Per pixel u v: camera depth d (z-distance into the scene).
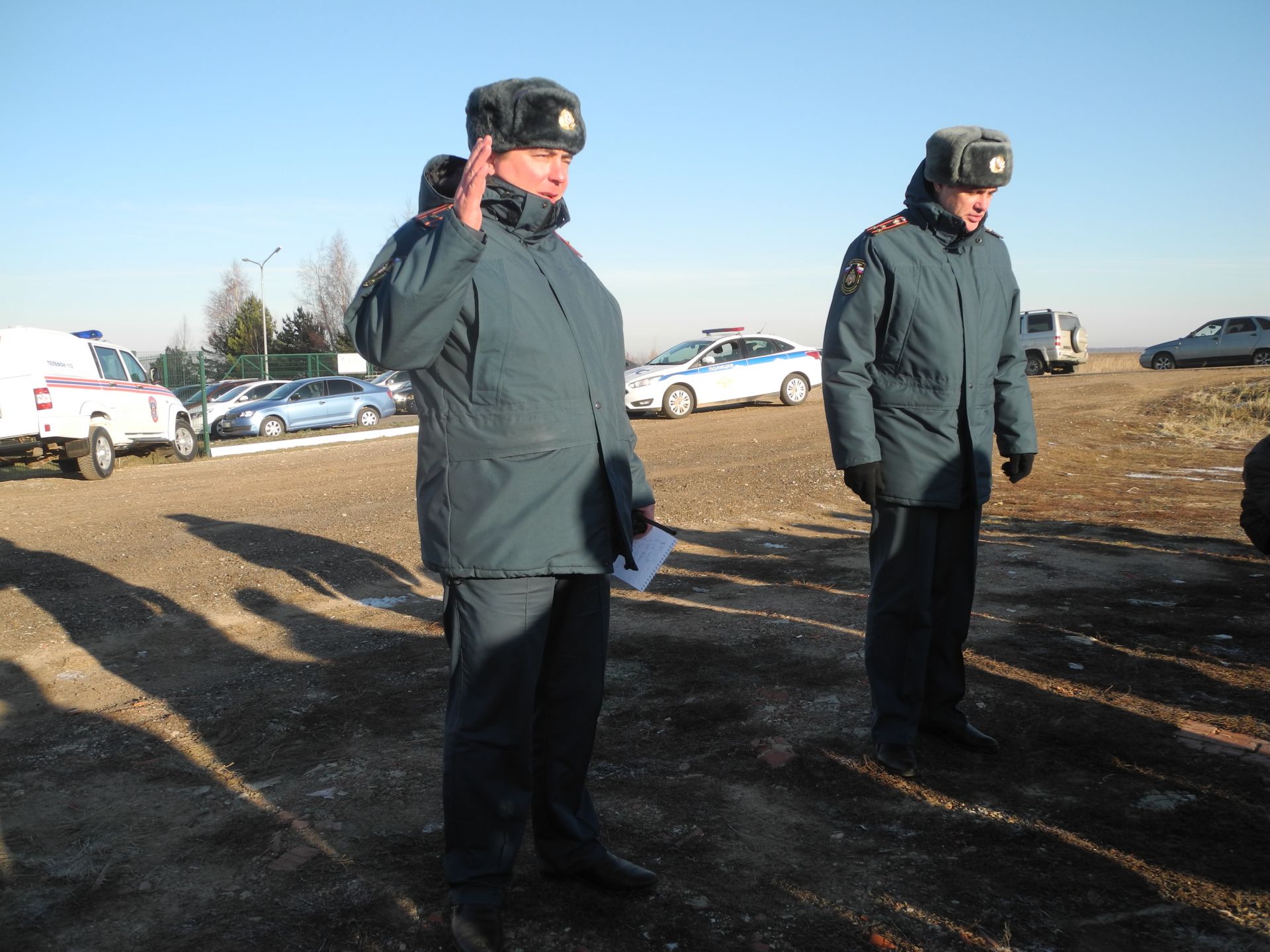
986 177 2.78
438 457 2.19
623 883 2.35
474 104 2.16
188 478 12.20
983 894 2.32
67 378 12.54
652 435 14.45
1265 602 4.87
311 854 2.59
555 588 2.28
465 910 2.13
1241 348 26.89
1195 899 2.28
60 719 3.72
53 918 2.32
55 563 6.59
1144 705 3.51
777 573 5.81
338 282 64.50
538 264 2.20
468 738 2.17
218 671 4.27
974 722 3.38
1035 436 3.15
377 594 5.69
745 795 2.88
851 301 2.92
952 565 3.08
